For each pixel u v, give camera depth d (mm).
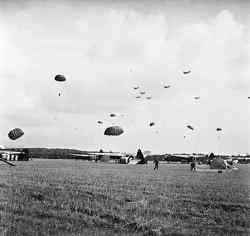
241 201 18609
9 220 12906
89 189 19859
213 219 14859
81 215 14047
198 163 82312
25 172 30812
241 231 13523
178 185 24750
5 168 36062
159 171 42875
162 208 16062
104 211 14766
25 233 11805
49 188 19609
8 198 16312
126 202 16781
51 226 12539
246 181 29062
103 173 34406
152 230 12875
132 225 13336
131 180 27188
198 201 18156
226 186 24969
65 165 50594
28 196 17000
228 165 56031
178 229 13250
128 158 75312
